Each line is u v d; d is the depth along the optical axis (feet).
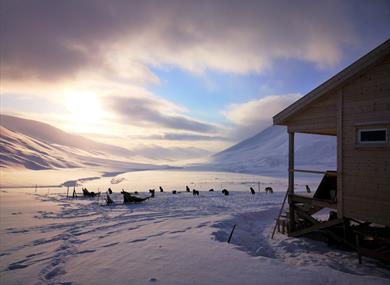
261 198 88.17
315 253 32.27
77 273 22.24
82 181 197.57
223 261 24.09
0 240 35.73
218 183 167.84
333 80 33.60
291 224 40.55
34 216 56.70
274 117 41.68
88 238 36.09
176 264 23.48
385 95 29.25
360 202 30.94
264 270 22.00
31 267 24.62
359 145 31.12
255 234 42.88
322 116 36.04
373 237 28.84
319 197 37.60
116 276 21.24
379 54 29.32
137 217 55.21
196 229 39.29
